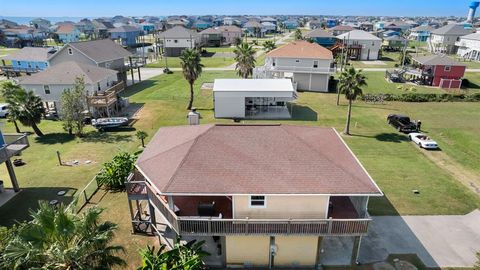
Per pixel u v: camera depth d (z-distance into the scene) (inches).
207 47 4879.4
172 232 803.4
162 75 2849.4
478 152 1305.4
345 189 646.5
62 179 1074.7
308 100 2070.6
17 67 2714.1
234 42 5226.4
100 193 993.5
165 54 3786.9
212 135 774.5
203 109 1866.4
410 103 2017.7
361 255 741.9
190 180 658.2
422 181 1071.0
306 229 664.4
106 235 524.7
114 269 698.8
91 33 5753.0
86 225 526.3
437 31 4382.4
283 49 2369.6
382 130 1545.3
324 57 2239.2
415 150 1322.6
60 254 470.6
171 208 684.1
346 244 779.4
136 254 743.7
